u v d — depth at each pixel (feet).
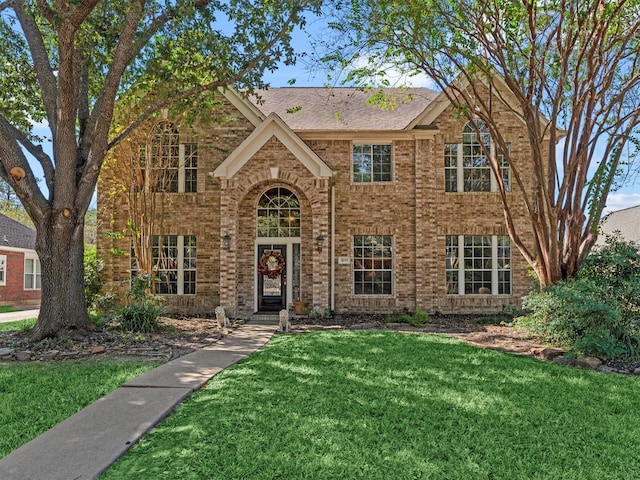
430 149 50.96
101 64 39.29
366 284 51.13
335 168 51.37
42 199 32.27
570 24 33.22
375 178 52.01
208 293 50.37
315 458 13.10
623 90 35.78
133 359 26.84
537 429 15.81
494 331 38.27
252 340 33.53
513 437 15.07
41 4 29.63
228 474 12.12
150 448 13.84
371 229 50.96
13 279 82.12
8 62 40.37
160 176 49.73
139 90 44.62
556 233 36.99
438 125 51.34
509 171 51.11
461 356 27.40
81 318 33.17
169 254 51.21
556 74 38.34
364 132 50.49
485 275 50.78
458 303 50.24
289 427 15.43
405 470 12.48
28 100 42.52
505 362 25.99
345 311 50.24
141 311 36.24
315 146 51.44
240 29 35.99
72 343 30.17
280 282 51.42
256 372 23.15
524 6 34.96
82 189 33.40
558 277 37.29
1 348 29.14
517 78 40.09
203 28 34.94
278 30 35.65
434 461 13.12
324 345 30.68
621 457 13.65
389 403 18.29
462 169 51.29
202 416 16.57
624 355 27.50
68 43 29.91
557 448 14.25
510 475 12.39
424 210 50.57
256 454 13.30
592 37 35.63
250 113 51.60
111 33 33.86
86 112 37.42
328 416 16.60
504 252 50.96
